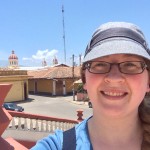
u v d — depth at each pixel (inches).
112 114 15.2
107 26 16.1
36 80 498.0
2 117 42.8
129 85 15.2
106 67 15.3
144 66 15.4
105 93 15.3
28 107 350.9
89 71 15.6
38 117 93.0
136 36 15.8
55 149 15.6
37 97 443.5
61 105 364.8
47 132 95.9
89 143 15.8
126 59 15.2
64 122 107.2
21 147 50.8
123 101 15.2
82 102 377.1
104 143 16.0
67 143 15.7
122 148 16.0
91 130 16.4
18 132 84.7
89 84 15.7
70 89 462.6
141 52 15.0
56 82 459.2
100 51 15.0
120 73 15.1
